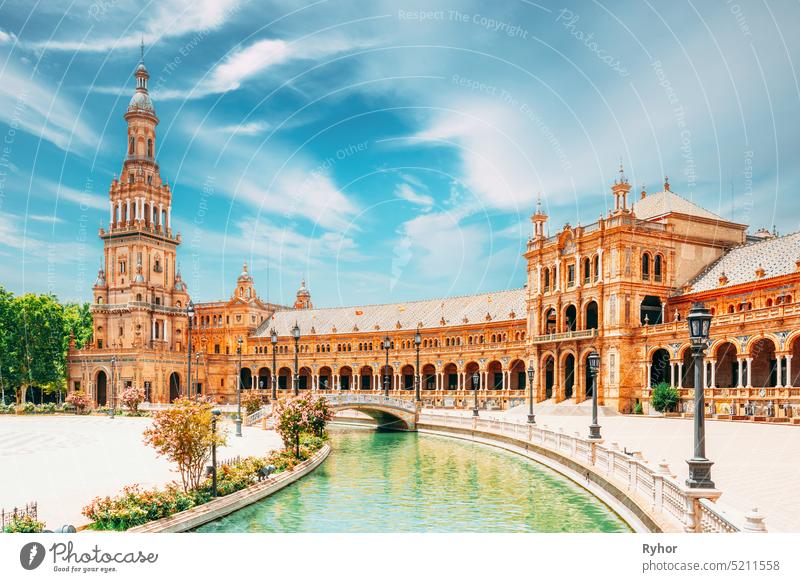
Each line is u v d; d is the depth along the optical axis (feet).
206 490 95.61
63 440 167.84
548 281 294.05
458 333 361.30
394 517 100.53
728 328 202.28
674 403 220.02
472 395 319.27
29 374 360.07
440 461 159.02
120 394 374.43
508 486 123.34
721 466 100.53
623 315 246.27
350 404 233.14
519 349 309.22
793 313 179.52
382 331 393.91
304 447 154.61
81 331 438.81
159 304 415.23
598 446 111.65
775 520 65.31
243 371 441.68
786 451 118.93
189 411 92.73
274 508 105.09
